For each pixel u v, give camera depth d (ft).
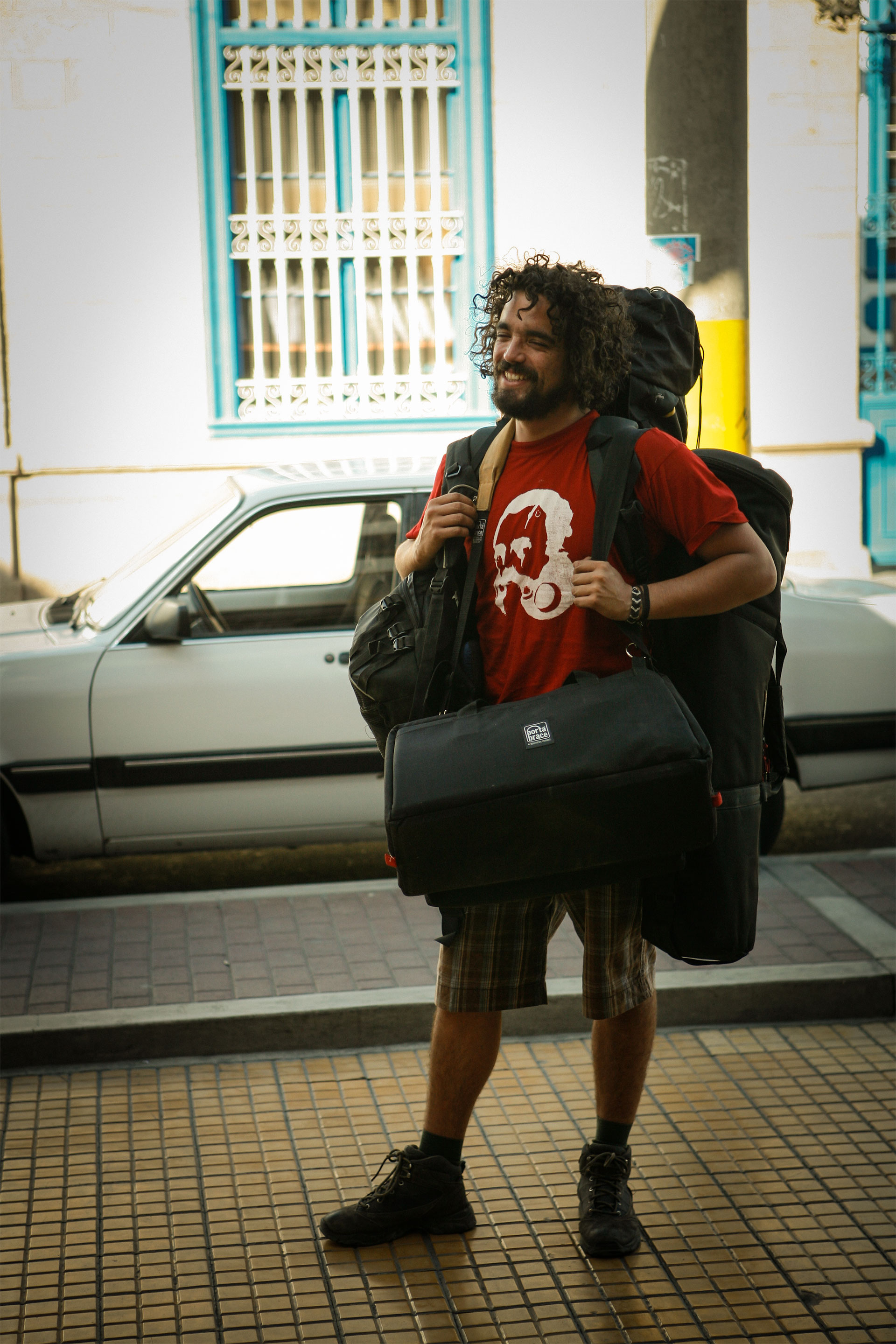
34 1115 11.13
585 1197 9.40
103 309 29.32
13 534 29.68
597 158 30.25
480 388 31.01
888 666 16.47
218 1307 8.66
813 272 31.14
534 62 29.78
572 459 8.31
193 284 29.53
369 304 31.12
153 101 28.81
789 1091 11.50
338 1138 10.79
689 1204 9.80
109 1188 10.06
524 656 8.39
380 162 30.22
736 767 8.40
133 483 29.94
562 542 8.21
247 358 30.91
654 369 8.85
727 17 18.31
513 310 8.18
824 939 13.83
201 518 16.75
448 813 7.80
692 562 8.45
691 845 7.79
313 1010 12.29
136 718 15.40
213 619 15.93
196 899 15.37
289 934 14.29
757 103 30.40
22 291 28.99
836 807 20.20
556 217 30.42
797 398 31.63
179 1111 11.22
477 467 8.70
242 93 29.48
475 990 8.79
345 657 15.70
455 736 8.07
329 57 29.53
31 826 15.46
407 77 29.86
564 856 7.80
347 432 30.68
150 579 15.88
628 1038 9.14
